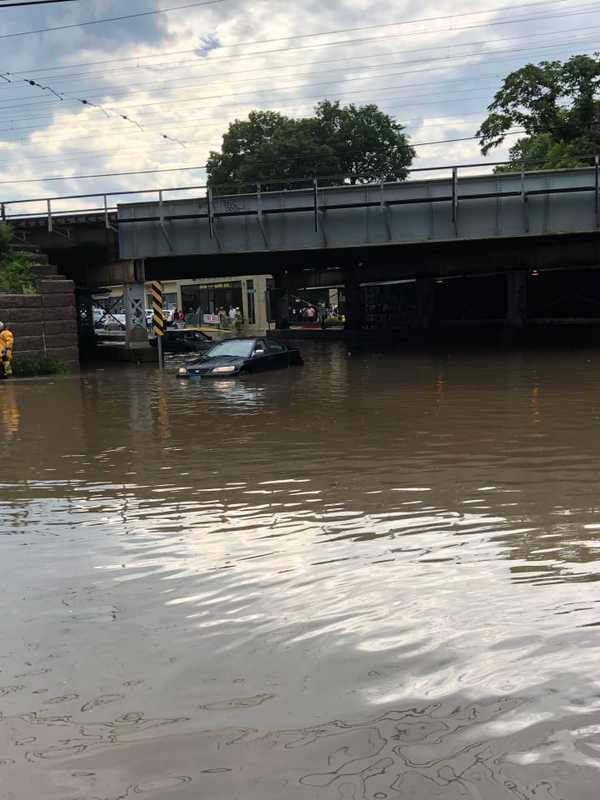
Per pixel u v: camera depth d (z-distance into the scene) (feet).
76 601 13.58
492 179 84.23
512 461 25.49
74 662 11.10
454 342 115.85
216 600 13.43
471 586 13.78
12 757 8.67
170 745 8.79
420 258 134.10
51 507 20.98
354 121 196.24
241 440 31.76
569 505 19.47
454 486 22.02
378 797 7.68
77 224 95.20
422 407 41.22
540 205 84.58
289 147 189.26
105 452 29.81
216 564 15.48
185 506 20.61
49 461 28.14
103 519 19.48
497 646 11.17
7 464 27.71
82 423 38.73
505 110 150.00
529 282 156.25
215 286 252.42
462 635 11.60
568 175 83.05
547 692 9.73
